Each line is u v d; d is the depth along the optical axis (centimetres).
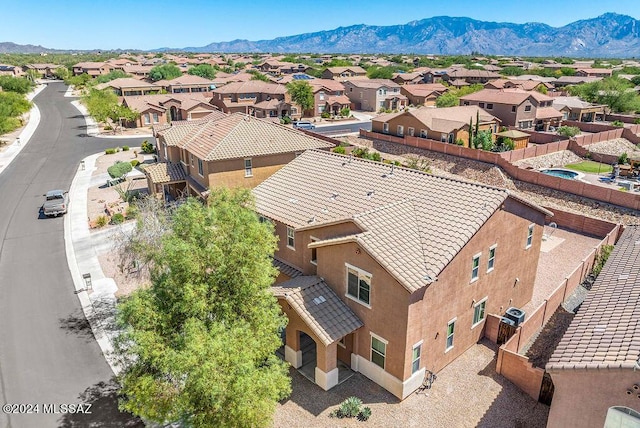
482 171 5119
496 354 2189
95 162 5828
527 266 2508
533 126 7712
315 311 1945
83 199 4397
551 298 2422
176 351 1368
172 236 1650
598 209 4022
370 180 2552
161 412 1467
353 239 1864
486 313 2270
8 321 2438
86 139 7338
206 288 1530
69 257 3177
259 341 1566
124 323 1533
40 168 5547
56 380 2005
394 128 6994
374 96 10512
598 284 1855
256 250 1630
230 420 1402
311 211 2420
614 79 9506
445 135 6272
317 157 3011
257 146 3400
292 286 2100
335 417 1792
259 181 3447
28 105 8962
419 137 6600
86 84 13538
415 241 1942
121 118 8075
